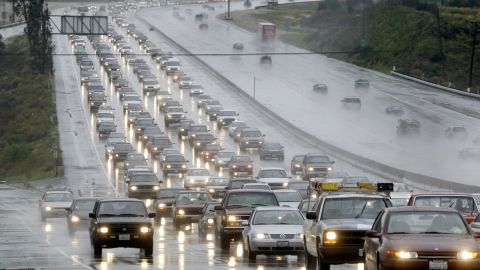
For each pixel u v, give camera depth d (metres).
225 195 85.69
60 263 69.50
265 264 68.44
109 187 178.25
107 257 74.88
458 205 71.00
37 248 84.56
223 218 82.44
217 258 73.69
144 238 74.88
